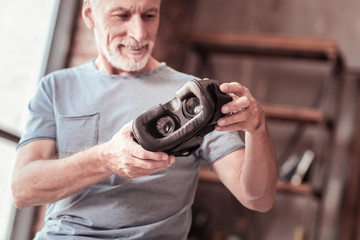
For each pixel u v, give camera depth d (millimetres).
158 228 1363
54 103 1496
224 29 3926
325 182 3529
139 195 1370
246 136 1287
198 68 3850
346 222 3469
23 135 1494
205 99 1092
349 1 3742
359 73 3646
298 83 3758
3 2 2643
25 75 2783
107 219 1355
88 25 1604
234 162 1426
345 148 3562
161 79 1503
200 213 3553
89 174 1289
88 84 1503
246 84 3840
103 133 1433
